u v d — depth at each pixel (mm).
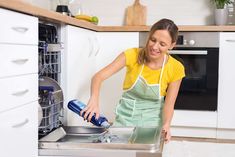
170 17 3570
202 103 3057
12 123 1340
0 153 1259
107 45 3133
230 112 3037
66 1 3318
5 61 1279
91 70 2844
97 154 1417
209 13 3506
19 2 1358
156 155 1383
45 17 1681
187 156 2551
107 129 1710
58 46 1900
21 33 1402
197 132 3137
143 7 3494
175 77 1923
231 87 3018
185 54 3025
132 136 1566
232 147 2807
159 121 1885
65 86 2061
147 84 1904
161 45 1762
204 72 3037
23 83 1432
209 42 3010
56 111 1807
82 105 1711
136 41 3090
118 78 3141
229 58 2996
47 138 1588
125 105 1958
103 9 3664
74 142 1486
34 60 1538
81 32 2436
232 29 2947
